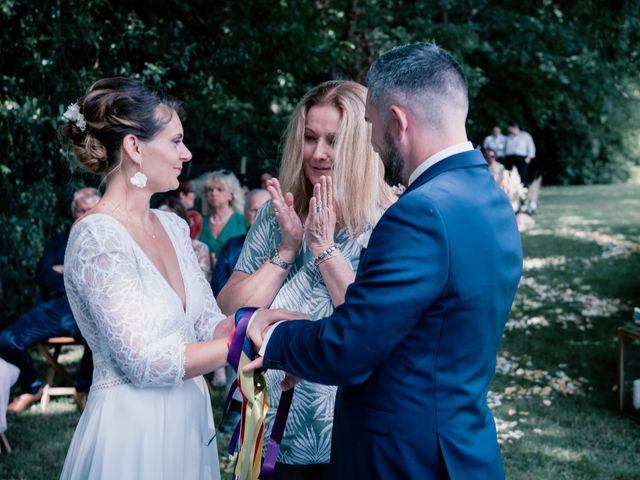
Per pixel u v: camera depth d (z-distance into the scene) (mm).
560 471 3922
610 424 4562
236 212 5961
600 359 5852
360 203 2262
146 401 2072
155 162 2053
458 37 12438
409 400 1718
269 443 2084
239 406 4531
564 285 8734
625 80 16922
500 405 4895
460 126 1783
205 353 1964
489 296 1715
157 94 2070
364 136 2254
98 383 2080
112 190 2084
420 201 1673
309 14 8969
